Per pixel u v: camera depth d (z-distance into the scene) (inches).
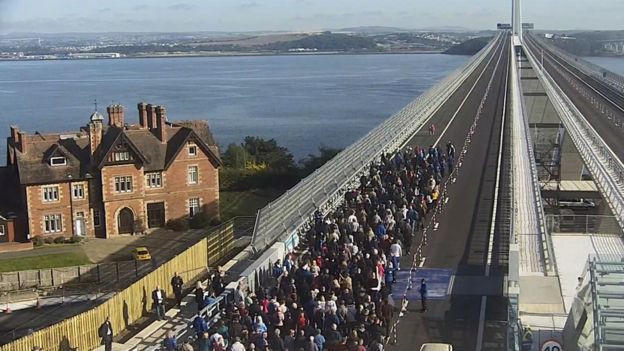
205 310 1242.6
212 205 3693.4
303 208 1857.8
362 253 1409.9
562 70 7199.8
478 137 3154.5
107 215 3459.6
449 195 2175.2
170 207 3604.8
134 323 1886.1
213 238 2412.6
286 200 1793.8
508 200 2086.6
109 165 3444.9
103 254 3191.4
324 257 1405.0
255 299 1234.6
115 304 1860.2
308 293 1235.2
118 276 2812.5
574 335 1167.6
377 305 1245.1
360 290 1251.8
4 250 3238.2
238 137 7047.2
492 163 2605.8
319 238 1563.7
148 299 1962.4
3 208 3479.3
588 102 4758.9
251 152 4975.4
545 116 4682.6
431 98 4138.8
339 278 1300.4
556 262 1573.6
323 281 1277.1
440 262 1614.2
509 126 3326.8
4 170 3661.4
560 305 1346.0
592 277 1120.2
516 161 2308.1
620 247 1695.4
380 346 1087.6
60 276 2785.4
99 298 2549.2
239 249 2556.6
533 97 4690.0
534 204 1806.1
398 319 1333.7
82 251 3235.7
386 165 2185.0
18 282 2728.8
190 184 3646.7
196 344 1233.4
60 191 3393.2
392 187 1849.2
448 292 1446.9
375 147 2573.8
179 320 1729.8
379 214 1664.6
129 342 1637.6
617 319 1061.1
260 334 1084.5
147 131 3668.8
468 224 1884.8
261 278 1448.1
